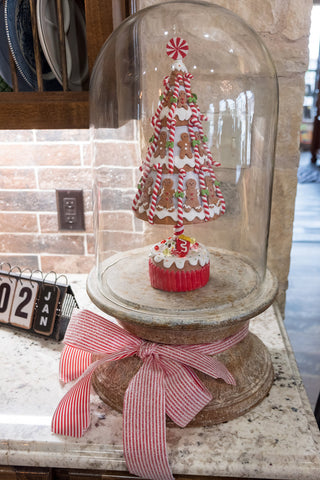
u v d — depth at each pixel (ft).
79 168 3.62
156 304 2.14
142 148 3.00
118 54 2.76
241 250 3.02
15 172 3.67
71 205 3.72
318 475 1.96
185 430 2.15
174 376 2.19
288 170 3.24
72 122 2.78
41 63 2.84
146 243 3.26
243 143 2.86
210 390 2.21
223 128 2.85
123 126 2.94
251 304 2.17
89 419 2.16
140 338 2.31
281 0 2.88
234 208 3.00
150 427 2.02
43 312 2.88
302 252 10.40
